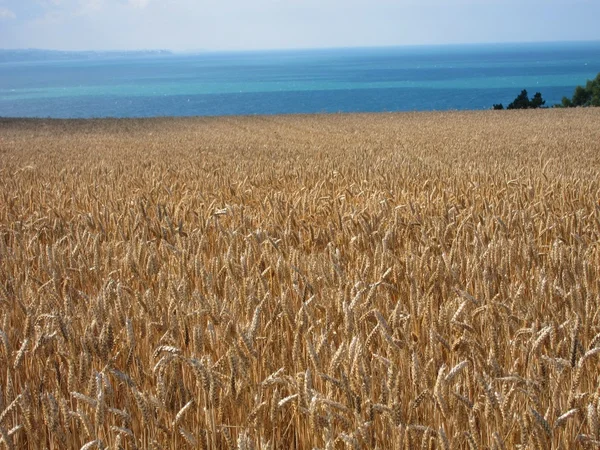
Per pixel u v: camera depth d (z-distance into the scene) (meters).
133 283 5.63
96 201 10.12
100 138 35.62
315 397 2.95
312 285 5.00
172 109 131.00
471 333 3.90
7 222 9.01
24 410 3.15
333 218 8.05
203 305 4.31
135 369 3.76
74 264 5.80
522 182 11.39
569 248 6.10
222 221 8.59
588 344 3.88
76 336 3.98
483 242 6.59
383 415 3.19
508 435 3.04
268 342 3.89
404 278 5.27
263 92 178.88
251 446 2.70
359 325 4.25
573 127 35.78
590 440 2.88
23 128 45.12
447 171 14.67
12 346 4.32
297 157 20.89
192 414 3.40
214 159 21.05
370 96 146.25
